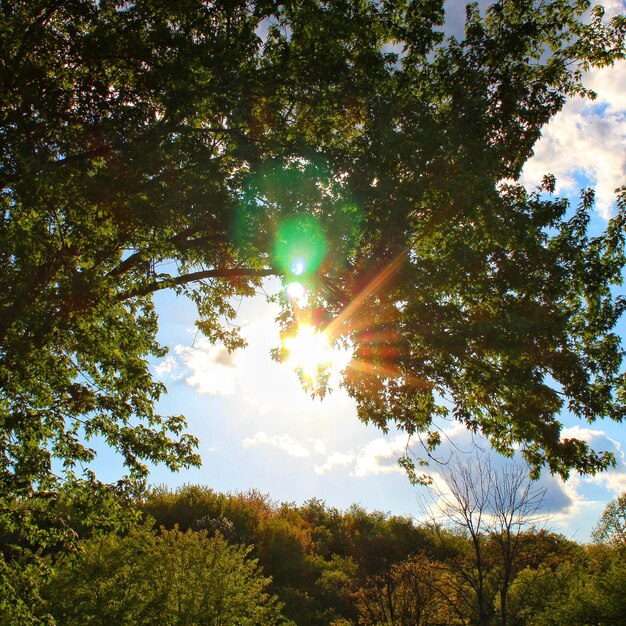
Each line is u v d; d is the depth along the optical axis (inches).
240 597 608.7
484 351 416.5
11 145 396.8
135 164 364.5
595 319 503.5
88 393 431.5
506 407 487.8
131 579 564.7
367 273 405.7
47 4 407.2
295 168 387.2
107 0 422.9
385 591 845.8
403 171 422.3
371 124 430.6
